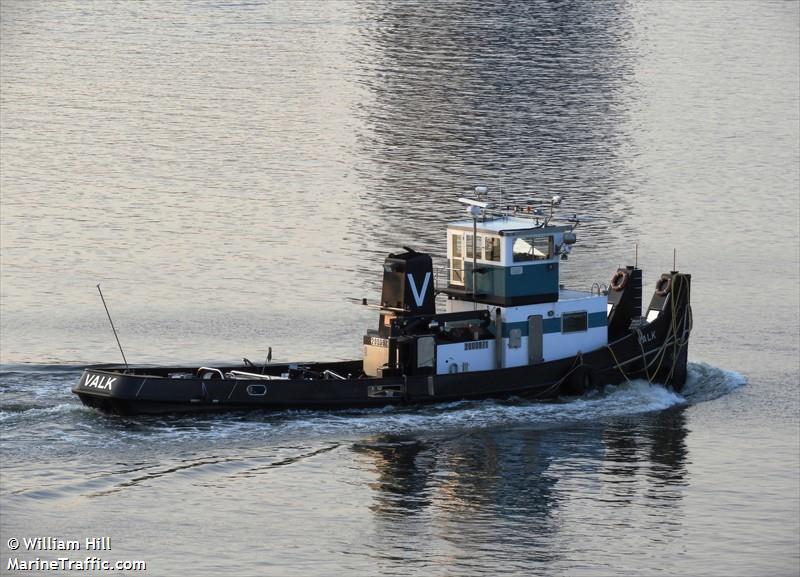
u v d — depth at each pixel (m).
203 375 195.50
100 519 163.12
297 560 154.88
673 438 192.62
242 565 153.38
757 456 187.12
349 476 176.12
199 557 154.88
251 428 188.00
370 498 170.50
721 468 182.88
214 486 172.50
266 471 176.88
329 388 192.88
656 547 160.38
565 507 169.88
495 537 161.50
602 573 153.75
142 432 185.75
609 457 185.25
